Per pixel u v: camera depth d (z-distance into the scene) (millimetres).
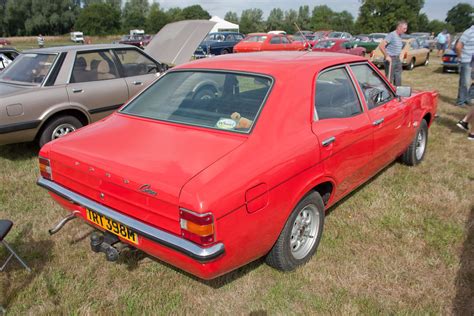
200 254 2064
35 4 87375
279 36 19906
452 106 8484
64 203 2848
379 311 2553
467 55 8070
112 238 2574
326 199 3146
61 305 2609
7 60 9102
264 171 2324
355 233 3422
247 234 2279
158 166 2299
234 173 2215
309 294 2693
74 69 5668
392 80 9125
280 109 2660
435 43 31234
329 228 3490
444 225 3549
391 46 8945
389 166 4918
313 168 2701
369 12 74375
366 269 2955
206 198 2039
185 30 8914
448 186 4375
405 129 4238
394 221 3617
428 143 5910
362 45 22656
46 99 5227
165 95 3199
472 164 5078
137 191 2244
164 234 2191
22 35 90312
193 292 2734
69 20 91688
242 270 2900
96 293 2730
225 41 22891
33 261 3072
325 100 3049
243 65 3059
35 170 4977
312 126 2799
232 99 2838
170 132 2723
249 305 2611
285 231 2646
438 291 2725
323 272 2904
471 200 4047
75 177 2633
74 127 5598
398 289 2752
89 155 2559
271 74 2840
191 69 3285
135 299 2668
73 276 2902
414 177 4590
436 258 3086
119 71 6285
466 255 3125
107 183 2408
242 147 2408
